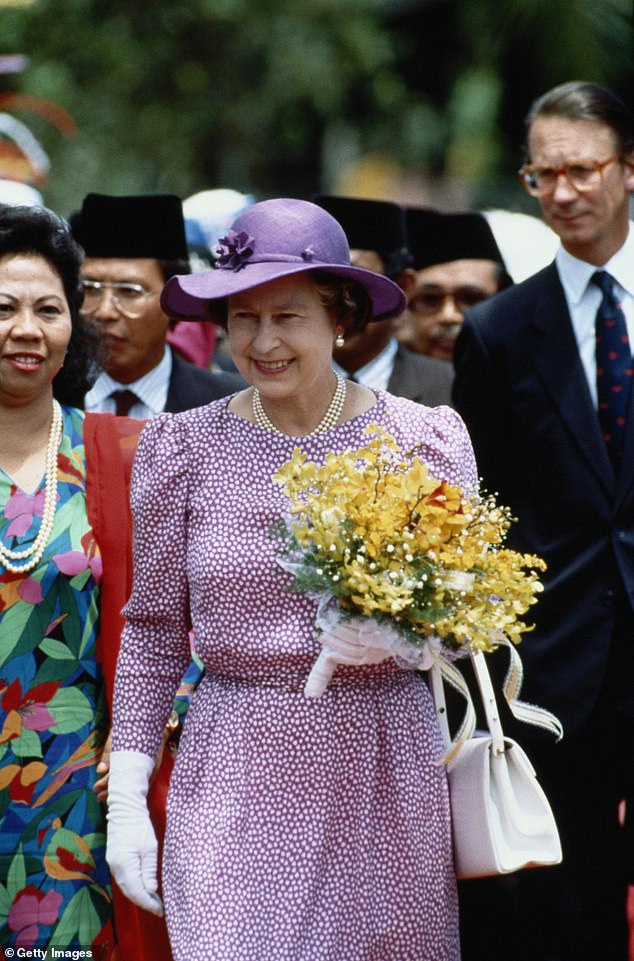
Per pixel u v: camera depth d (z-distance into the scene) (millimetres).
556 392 6969
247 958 5121
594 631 6832
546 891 7004
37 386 5941
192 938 5145
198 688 5469
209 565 5273
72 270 6086
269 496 5316
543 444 6965
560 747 6883
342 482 5062
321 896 5230
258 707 5270
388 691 5340
